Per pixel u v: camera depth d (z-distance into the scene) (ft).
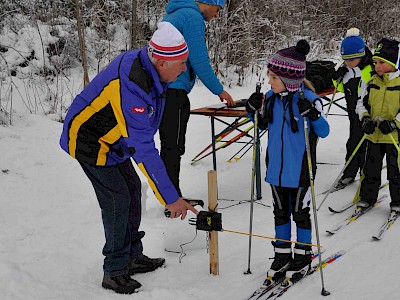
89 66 29.09
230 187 16.42
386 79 12.70
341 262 10.64
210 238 10.15
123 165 9.70
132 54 8.45
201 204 13.69
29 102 23.36
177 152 13.70
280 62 9.28
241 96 27.73
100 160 8.91
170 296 9.52
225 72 31.07
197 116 24.94
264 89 29.43
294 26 35.58
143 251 11.58
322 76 17.70
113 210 9.31
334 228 12.44
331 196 15.11
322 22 38.96
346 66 15.46
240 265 10.77
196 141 21.44
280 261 10.01
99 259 11.19
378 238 11.62
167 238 11.66
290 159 9.61
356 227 12.55
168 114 13.41
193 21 12.87
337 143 21.07
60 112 22.88
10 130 19.24
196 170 18.20
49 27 28.91
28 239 11.87
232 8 32.04
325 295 9.29
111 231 9.46
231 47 31.68
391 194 13.06
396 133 12.85
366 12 42.01
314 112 9.07
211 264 10.28
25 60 26.71
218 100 26.35
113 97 8.15
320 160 18.89
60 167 16.89
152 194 15.55
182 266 10.80
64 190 15.16
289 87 9.36
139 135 8.17
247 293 9.55
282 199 9.98
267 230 12.72
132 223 10.15
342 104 28.09
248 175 17.60
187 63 13.28
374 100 12.92
